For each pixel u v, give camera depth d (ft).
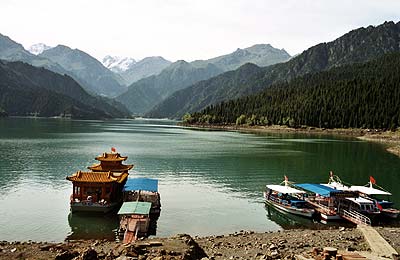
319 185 196.85
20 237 133.90
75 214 164.66
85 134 650.84
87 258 87.30
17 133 608.60
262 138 638.53
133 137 615.16
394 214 167.12
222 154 391.24
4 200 186.39
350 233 132.67
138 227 138.21
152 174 270.26
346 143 558.15
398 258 93.71
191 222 156.87
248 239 125.90
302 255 93.50
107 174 177.27
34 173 257.75
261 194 214.07
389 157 387.55
